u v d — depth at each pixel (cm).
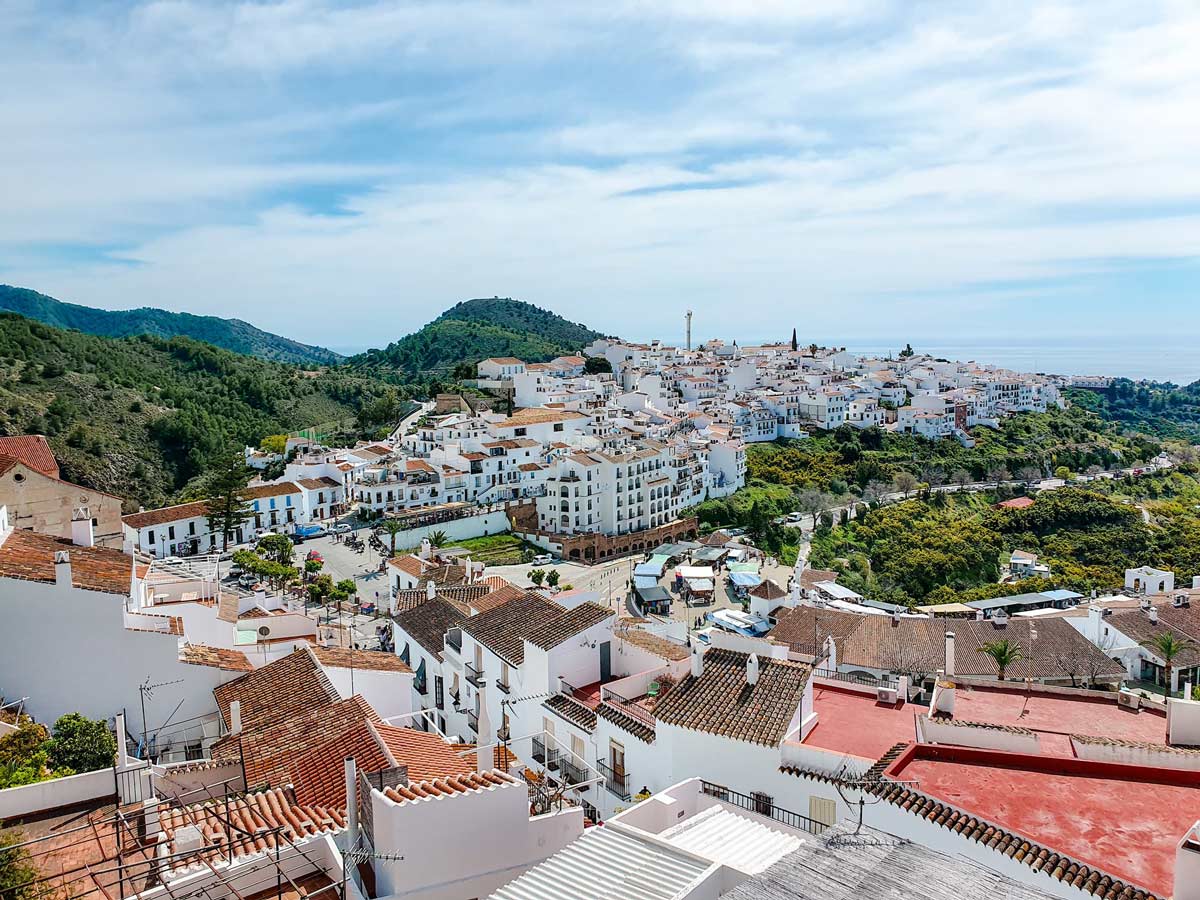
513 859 2270
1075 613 8994
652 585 12150
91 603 3641
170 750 3747
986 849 2227
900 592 13450
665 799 2516
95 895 2045
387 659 4738
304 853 2219
